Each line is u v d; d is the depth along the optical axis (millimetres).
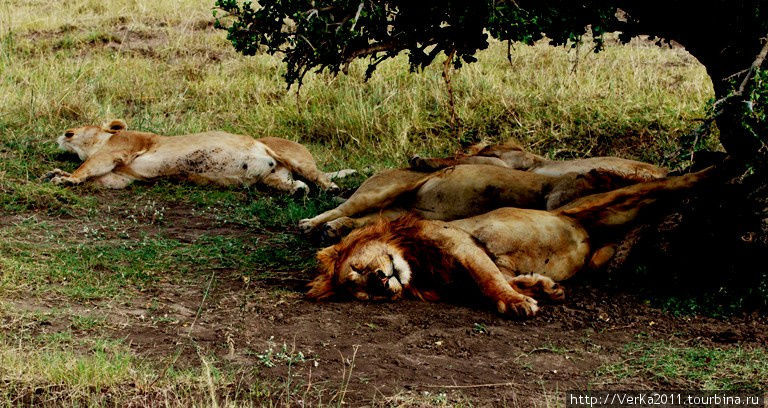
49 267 6141
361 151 10734
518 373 4773
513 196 7168
